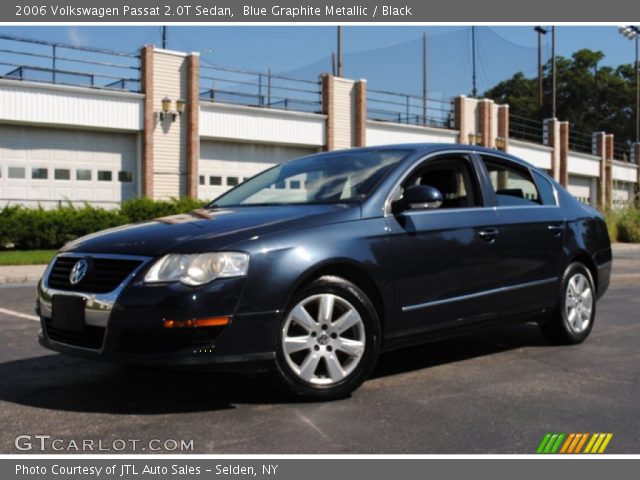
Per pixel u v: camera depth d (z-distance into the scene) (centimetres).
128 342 378
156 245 393
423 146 515
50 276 427
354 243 428
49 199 2286
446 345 606
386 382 472
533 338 638
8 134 2198
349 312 424
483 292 505
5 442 350
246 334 385
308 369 411
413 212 469
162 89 2497
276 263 396
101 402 418
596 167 4753
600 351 584
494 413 404
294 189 502
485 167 541
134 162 2473
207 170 2659
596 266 625
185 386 452
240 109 2691
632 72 7100
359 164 504
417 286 461
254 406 410
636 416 401
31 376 482
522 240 539
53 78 2230
